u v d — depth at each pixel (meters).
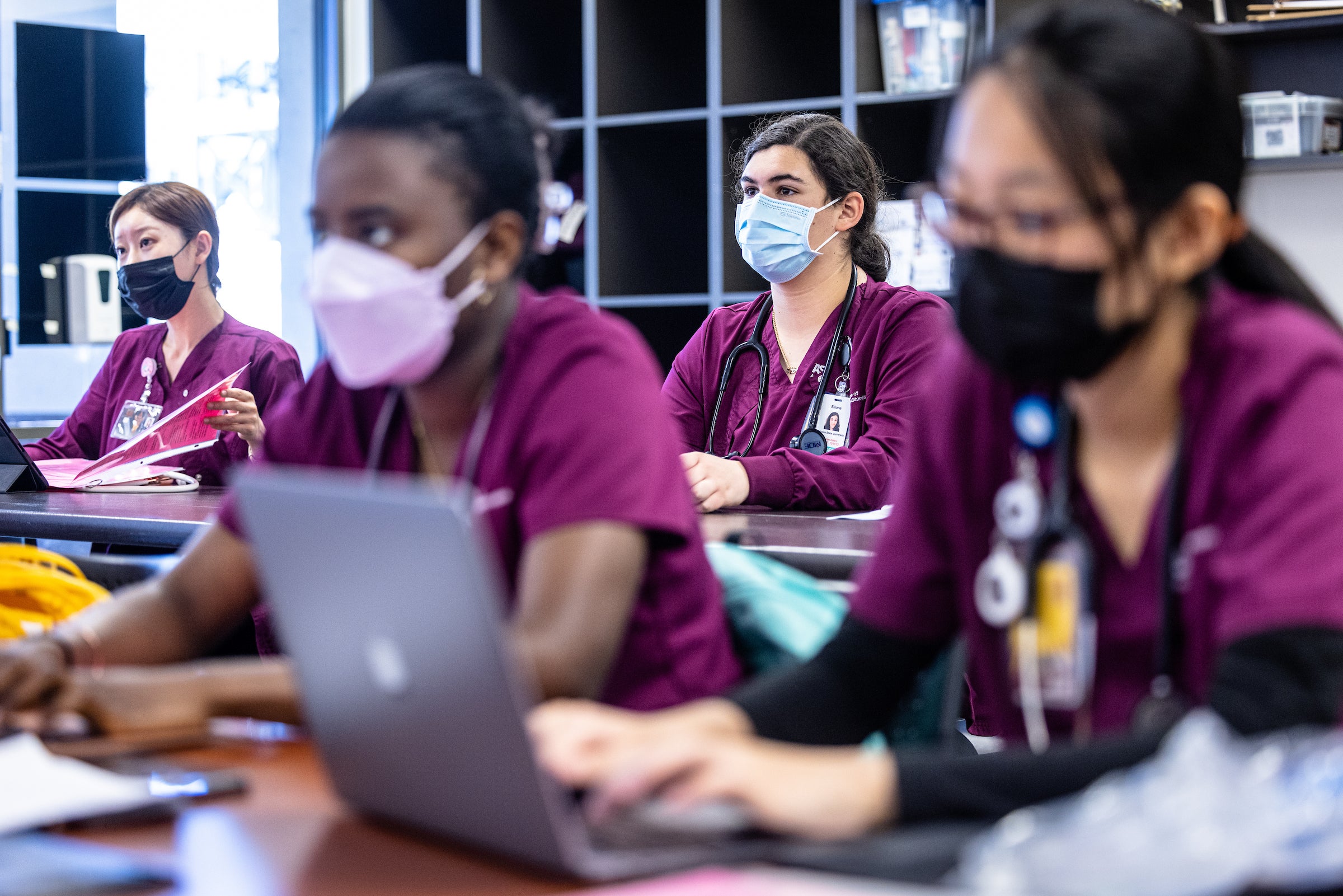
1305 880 0.63
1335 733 0.78
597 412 1.19
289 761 1.04
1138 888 0.62
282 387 3.35
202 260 3.38
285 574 0.85
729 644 1.29
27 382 4.74
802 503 2.46
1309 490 0.86
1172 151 0.90
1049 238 0.89
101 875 0.76
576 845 0.73
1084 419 1.01
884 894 0.63
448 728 0.77
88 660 1.27
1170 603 0.96
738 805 0.79
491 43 4.48
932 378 1.14
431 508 0.72
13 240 4.74
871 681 1.11
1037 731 1.03
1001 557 1.04
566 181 4.53
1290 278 1.00
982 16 3.77
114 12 5.06
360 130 1.21
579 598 1.11
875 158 3.63
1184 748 0.70
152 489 2.89
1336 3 3.49
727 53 4.08
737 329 2.99
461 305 1.23
